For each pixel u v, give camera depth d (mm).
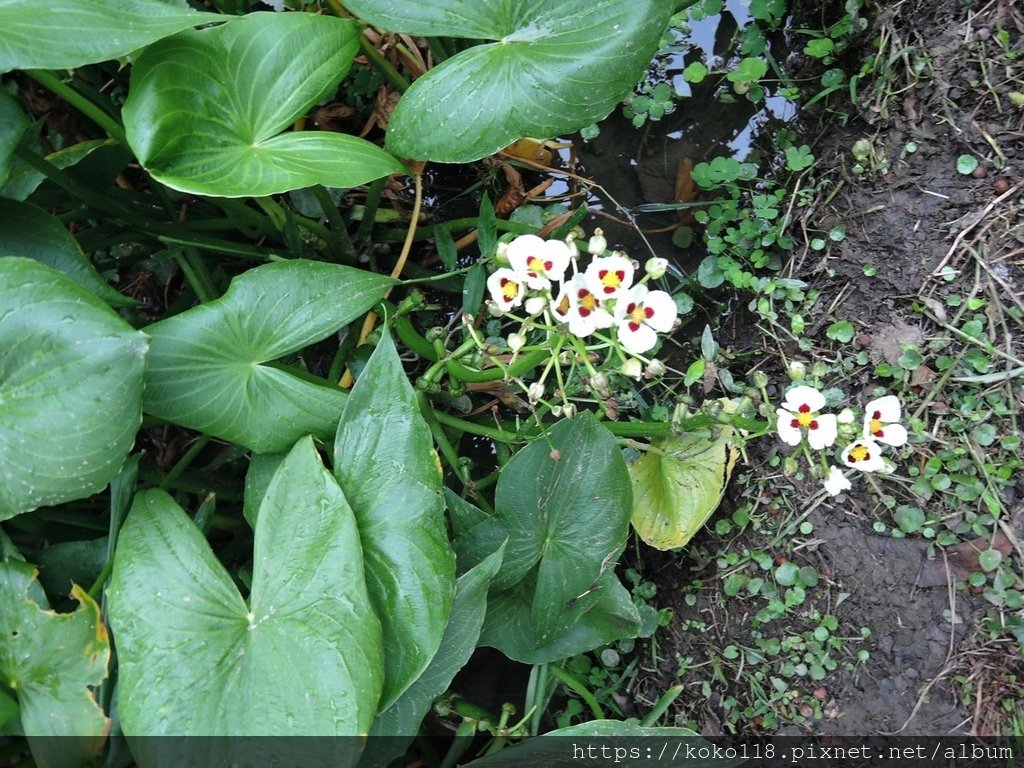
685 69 615
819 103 595
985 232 517
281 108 435
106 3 392
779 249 586
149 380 406
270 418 430
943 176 529
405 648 395
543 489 456
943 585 509
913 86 536
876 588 519
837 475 419
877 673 512
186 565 390
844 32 572
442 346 466
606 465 454
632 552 595
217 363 418
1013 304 507
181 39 404
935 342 520
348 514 388
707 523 568
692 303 601
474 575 422
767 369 577
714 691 547
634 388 600
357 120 647
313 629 379
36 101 540
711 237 600
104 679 393
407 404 413
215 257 609
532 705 519
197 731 367
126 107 398
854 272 550
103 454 369
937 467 512
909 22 541
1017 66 510
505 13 434
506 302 410
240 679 376
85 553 462
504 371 439
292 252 563
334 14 575
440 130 442
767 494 553
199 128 415
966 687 496
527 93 434
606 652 572
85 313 358
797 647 528
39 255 432
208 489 540
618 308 396
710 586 561
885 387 534
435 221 649
